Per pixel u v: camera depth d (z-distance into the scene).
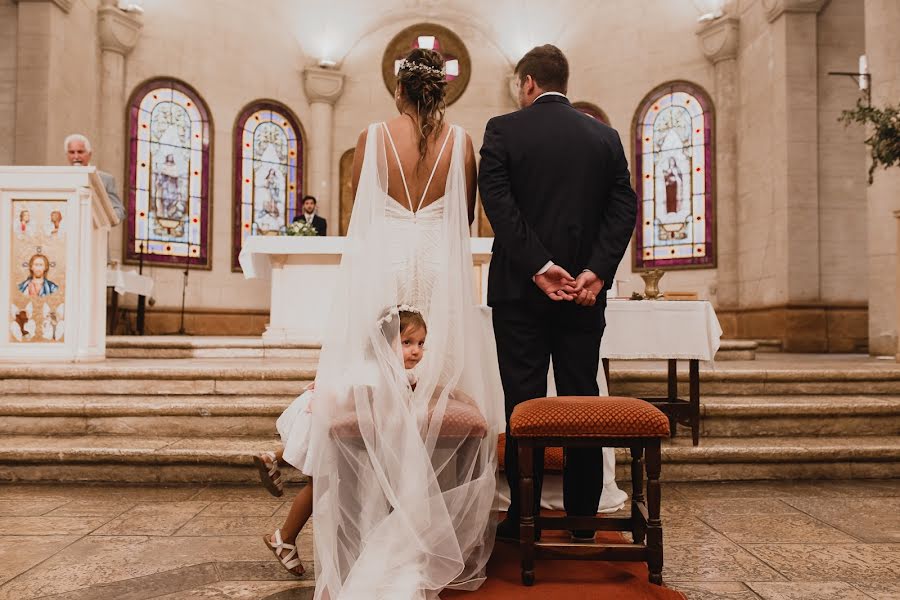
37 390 4.66
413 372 2.41
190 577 2.39
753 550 2.68
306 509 2.39
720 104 10.73
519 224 2.39
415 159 2.46
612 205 2.54
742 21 10.49
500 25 12.48
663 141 11.32
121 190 10.52
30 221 5.19
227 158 11.51
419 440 2.21
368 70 12.56
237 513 3.22
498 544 2.74
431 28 12.56
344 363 2.33
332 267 6.96
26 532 2.92
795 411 4.34
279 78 12.08
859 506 3.37
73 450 3.81
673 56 11.23
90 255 5.25
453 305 2.43
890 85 7.48
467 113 12.65
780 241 9.62
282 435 2.53
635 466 2.54
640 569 2.47
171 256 10.98
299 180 12.26
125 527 2.99
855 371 4.96
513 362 2.51
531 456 2.29
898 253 6.60
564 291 2.38
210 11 11.39
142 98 10.77
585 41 12.02
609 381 4.85
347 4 12.22
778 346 9.49
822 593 2.23
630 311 3.82
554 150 2.46
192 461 3.80
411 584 2.06
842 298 9.47
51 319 5.21
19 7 9.05
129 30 10.53
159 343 6.63
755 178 10.26
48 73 9.04
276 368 4.76
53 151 9.17
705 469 3.94
